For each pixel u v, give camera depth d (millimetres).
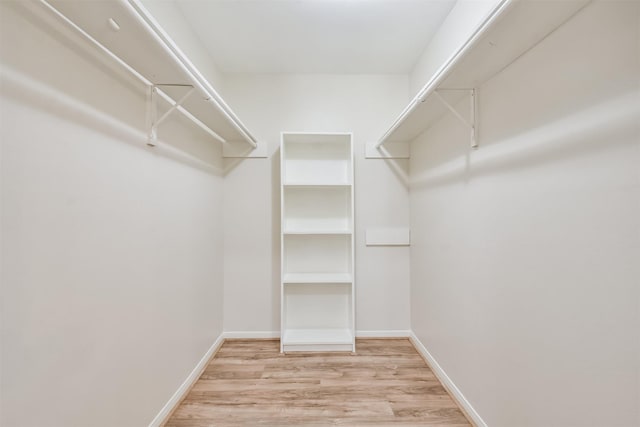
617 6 766
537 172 1056
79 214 968
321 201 2592
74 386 945
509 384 1221
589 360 853
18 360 767
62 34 898
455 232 1718
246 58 2357
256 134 2594
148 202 1374
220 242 2469
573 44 896
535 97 1062
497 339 1305
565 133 931
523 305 1136
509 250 1219
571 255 912
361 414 1593
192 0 1729
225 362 2156
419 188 2355
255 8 1798
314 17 1884
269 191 2584
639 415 722
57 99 885
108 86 1106
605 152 802
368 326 2605
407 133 2303
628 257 742
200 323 2021
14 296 758
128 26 904
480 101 1433
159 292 1471
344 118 2609
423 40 2139
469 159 1546
